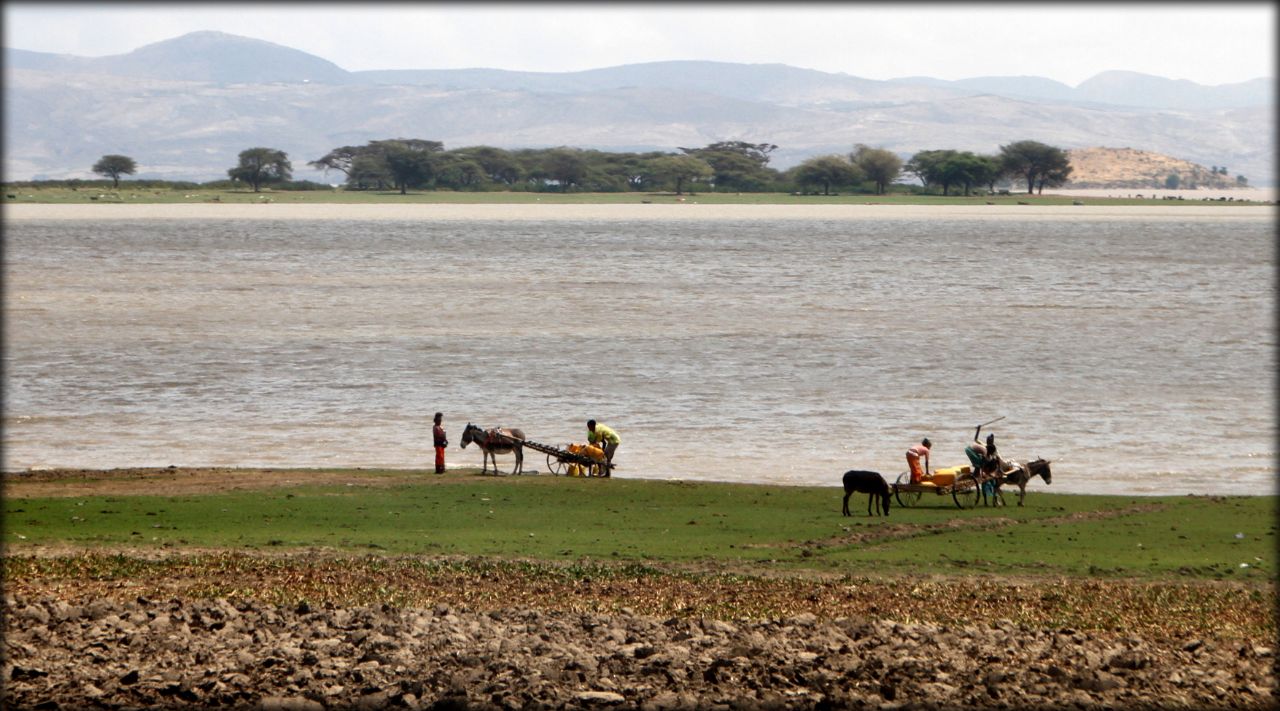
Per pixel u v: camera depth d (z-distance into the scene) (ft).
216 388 298.15
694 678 95.30
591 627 109.40
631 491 188.14
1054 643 107.45
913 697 92.32
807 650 103.30
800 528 165.27
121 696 89.25
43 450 225.76
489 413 268.41
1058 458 224.12
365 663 97.04
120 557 138.92
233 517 165.99
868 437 242.78
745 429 250.16
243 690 90.79
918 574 140.26
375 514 169.68
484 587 128.47
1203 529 166.30
